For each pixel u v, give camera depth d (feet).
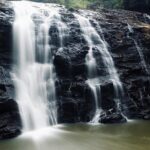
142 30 69.26
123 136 45.44
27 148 40.47
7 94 48.29
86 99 55.57
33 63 57.06
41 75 55.42
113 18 76.07
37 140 43.60
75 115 54.13
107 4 105.91
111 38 65.82
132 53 64.85
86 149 40.01
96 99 56.24
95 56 60.95
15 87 50.96
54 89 54.85
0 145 41.63
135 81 61.21
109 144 41.86
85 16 71.15
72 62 57.62
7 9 61.16
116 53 63.87
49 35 60.44
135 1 93.97
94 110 55.52
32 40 58.13
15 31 56.49
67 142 42.75
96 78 59.16
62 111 53.67
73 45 61.05
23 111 49.01
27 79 53.57
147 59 66.18
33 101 52.06
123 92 59.11
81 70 58.03
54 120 52.39
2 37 54.54
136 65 63.41
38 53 58.18
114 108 56.49
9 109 47.09
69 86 55.77
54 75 56.29
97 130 48.60
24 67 55.83
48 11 66.95
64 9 72.13
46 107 52.54
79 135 45.85
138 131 48.11
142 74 63.26
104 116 53.98
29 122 49.06
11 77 52.11
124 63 62.85
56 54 57.00
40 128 49.57
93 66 59.62
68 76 56.85
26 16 61.98
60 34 61.46
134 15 82.89
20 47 56.54
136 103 59.36
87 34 64.54
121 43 65.31
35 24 60.49
